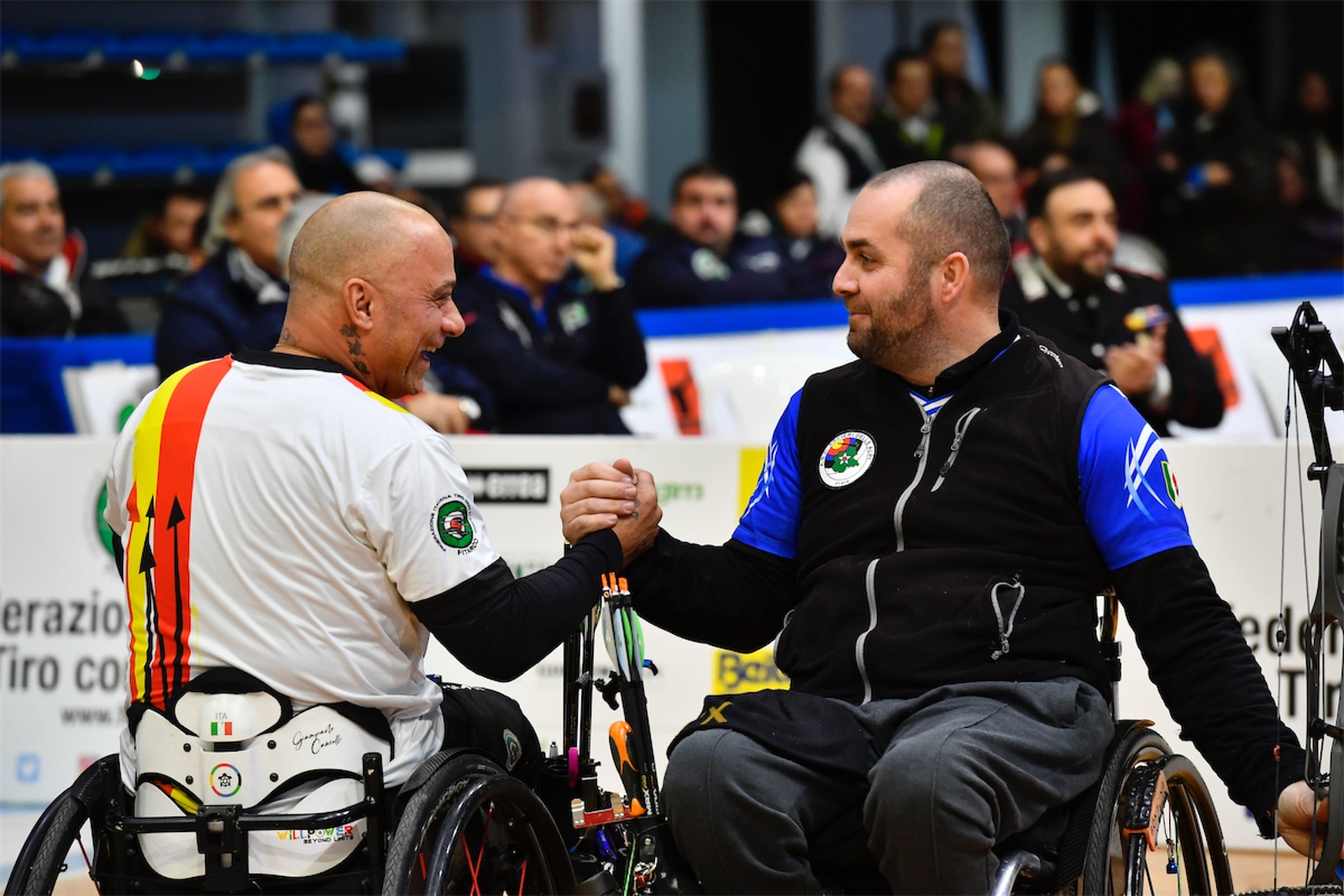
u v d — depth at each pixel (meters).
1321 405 8.73
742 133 42.72
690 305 25.36
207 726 7.97
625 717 9.20
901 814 8.06
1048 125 31.81
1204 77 30.94
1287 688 13.91
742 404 19.72
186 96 33.22
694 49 41.91
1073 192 17.53
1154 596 8.87
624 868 9.10
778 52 42.50
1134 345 17.52
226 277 18.59
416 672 8.57
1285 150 32.09
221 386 8.36
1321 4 43.69
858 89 31.69
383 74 38.53
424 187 38.12
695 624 9.88
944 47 33.53
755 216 30.05
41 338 22.72
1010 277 18.17
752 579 10.02
